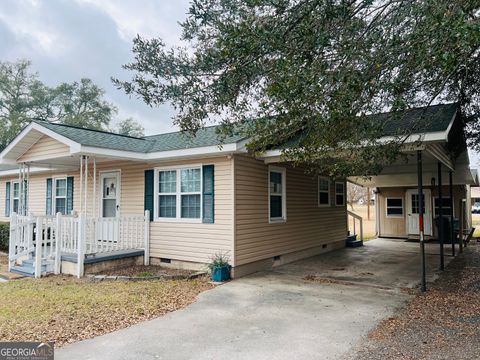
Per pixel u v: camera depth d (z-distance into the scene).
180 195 8.92
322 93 3.95
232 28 3.97
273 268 9.23
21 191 11.05
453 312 5.37
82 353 3.98
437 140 5.95
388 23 4.16
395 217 16.78
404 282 7.57
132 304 5.81
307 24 3.92
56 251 8.24
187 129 5.06
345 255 11.51
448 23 3.15
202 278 7.80
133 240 9.05
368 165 5.44
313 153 5.26
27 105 30.14
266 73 4.25
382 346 4.12
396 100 3.86
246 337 4.46
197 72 4.74
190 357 3.89
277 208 9.73
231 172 8.08
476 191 43.31
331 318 5.19
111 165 10.29
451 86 7.39
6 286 7.11
